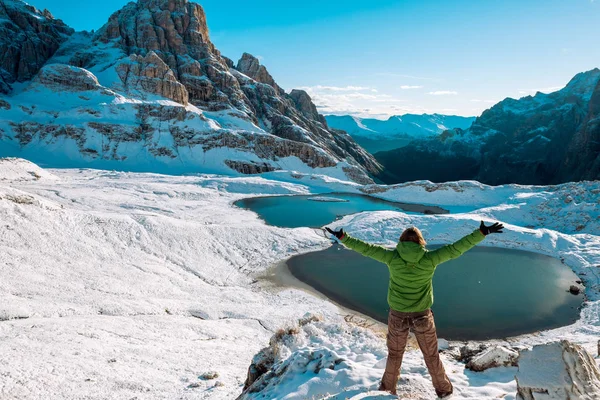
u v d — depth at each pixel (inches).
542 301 1286.9
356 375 260.2
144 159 4857.3
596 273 1542.8
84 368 622.5
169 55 7042.3
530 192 3080.7
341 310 1229.1
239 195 3508.9
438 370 199.9
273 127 7455.7
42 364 613.6
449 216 2409.0
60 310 991.0
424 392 225.0
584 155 6525.6
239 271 1622.8
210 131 5452.8
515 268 1643.7
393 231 2220.7
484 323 1119.0
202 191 3383.4
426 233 2198.6
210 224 2191.2
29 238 1368.1
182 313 1126.4
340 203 3341.5
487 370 274.4
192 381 583.5
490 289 1387.8
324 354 301.6
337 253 1883.6
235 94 7322.8
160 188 3253.0
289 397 253.9
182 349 782.5
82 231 1579.7
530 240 1984.5
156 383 582.6
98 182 3284.9
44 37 7121.1
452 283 1446.9
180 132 5354.3
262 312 1181.7
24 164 3267.7
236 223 2290.8
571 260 1733.5
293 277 1555.1
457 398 202.4
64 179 3398.1
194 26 7785.4
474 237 171.5
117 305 1077.8
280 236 2057.1
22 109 5191.9
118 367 636.1
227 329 1006.4
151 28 7126.0
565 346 173.8
